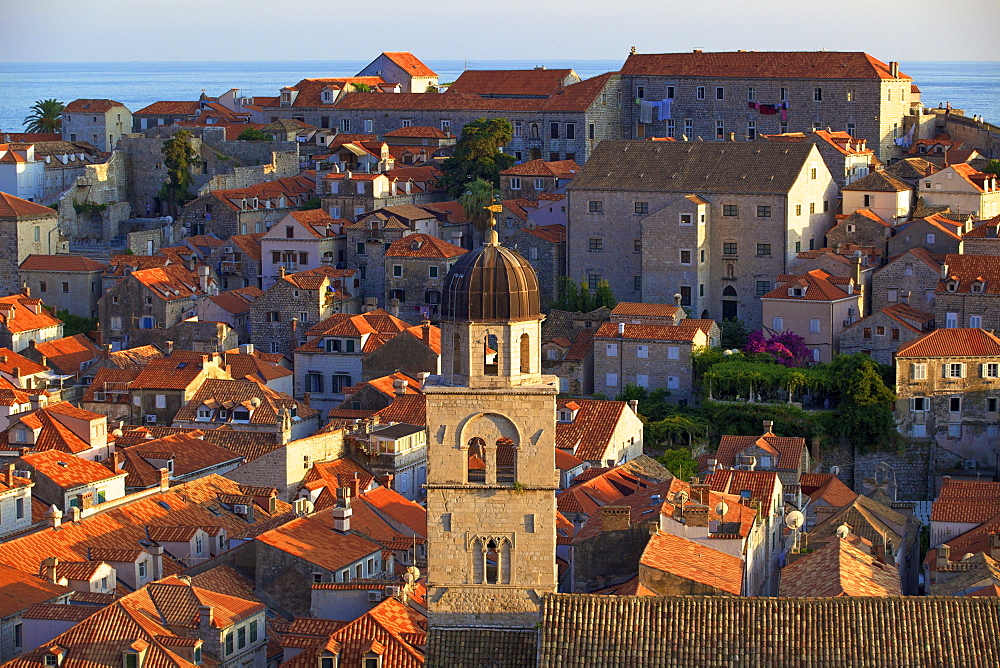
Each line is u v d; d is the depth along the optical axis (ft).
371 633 429.38
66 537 555.69
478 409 358.02
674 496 485.15
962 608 349.00
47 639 483.51
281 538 518.78
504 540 361.92
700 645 344.90
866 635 345.51
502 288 356.59
